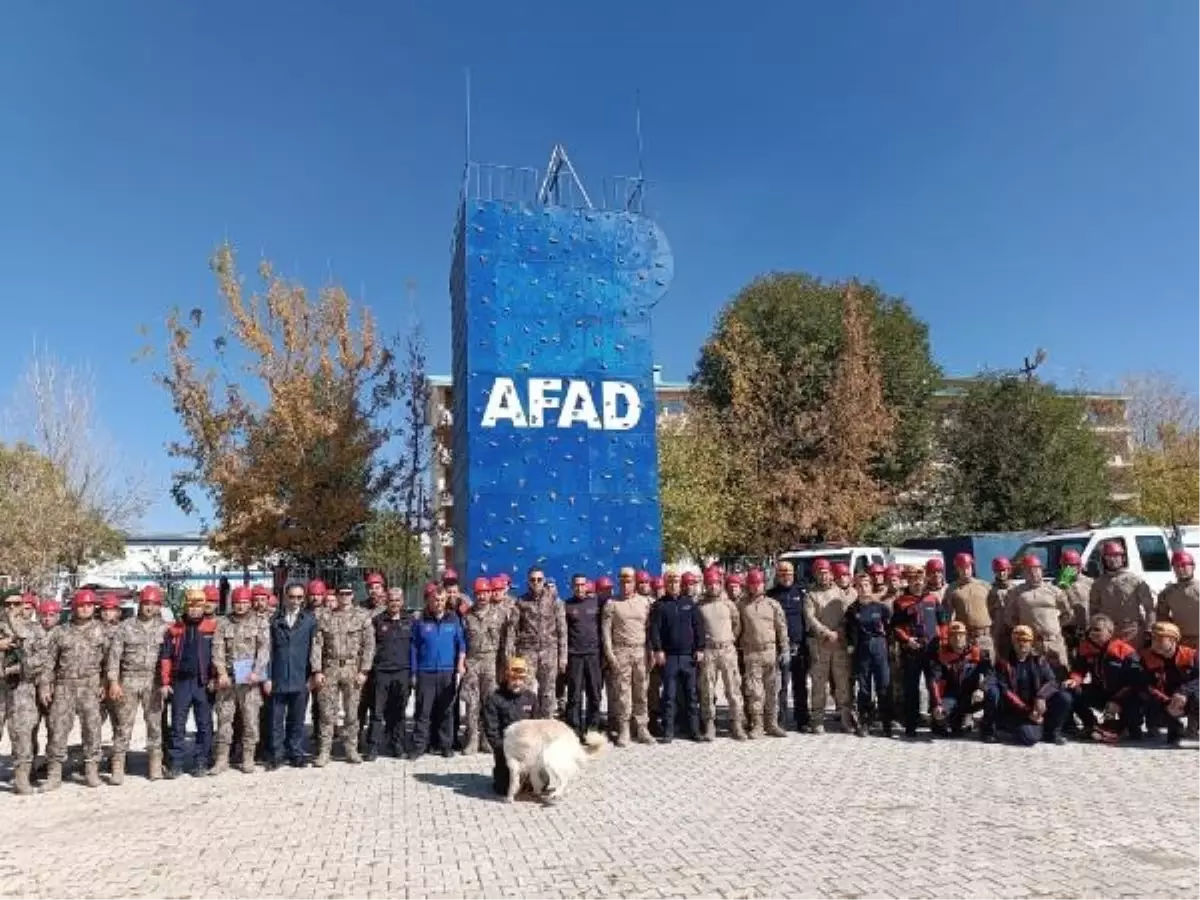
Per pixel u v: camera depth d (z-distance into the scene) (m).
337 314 22.80
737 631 11.31
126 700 9.54
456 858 6.29
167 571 31.53
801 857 6.02
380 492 22.64
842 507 27.69
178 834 7.21
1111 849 5.98
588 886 5.59
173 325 22.06
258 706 9.95
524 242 13.29
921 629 11.08
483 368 12.83
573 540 12.77
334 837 6.95
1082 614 11.52
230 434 22.30
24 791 9.12
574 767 8.06
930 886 5.36
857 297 31.70
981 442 33.25
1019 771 8.66
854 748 10.21
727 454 29.03
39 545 25.86
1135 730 10.22
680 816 7.28
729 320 31.41
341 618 10.35
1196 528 15.92
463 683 10.55
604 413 13.18
